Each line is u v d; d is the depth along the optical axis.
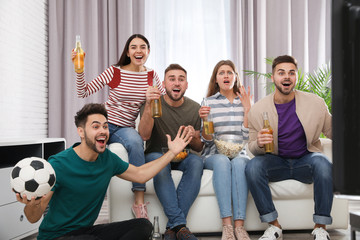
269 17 4.13
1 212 2.01
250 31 4.04
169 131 2.33
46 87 3.98
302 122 2.11
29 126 3.56
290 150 2.13
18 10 3.34
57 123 3.89
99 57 4.01
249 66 4.05
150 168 1.79
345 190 0.76
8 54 3.17
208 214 2.20
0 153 2.54
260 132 2.04
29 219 1.46
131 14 3.96
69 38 3.92
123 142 2.19
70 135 3.90
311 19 4.19
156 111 2.12
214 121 2.40
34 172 1.32
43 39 3.91
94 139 1.53
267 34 4.14
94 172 1.58
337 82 0.75
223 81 2.42
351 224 1.00
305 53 4.09
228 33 4.15
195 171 2.13
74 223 1.59
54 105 3.88
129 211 2.19
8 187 2.08
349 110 0.75
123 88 2.38
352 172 0.75
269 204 2.02
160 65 4.09
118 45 3.97
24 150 2.52
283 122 2.15
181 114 2.35
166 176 2.07
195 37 4.10
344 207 2.23
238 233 2.03
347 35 0.74
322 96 3.57
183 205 2.11
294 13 4.15
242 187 2.11
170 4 4.10
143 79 2.43
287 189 2.16
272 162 2.09
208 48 4.11
